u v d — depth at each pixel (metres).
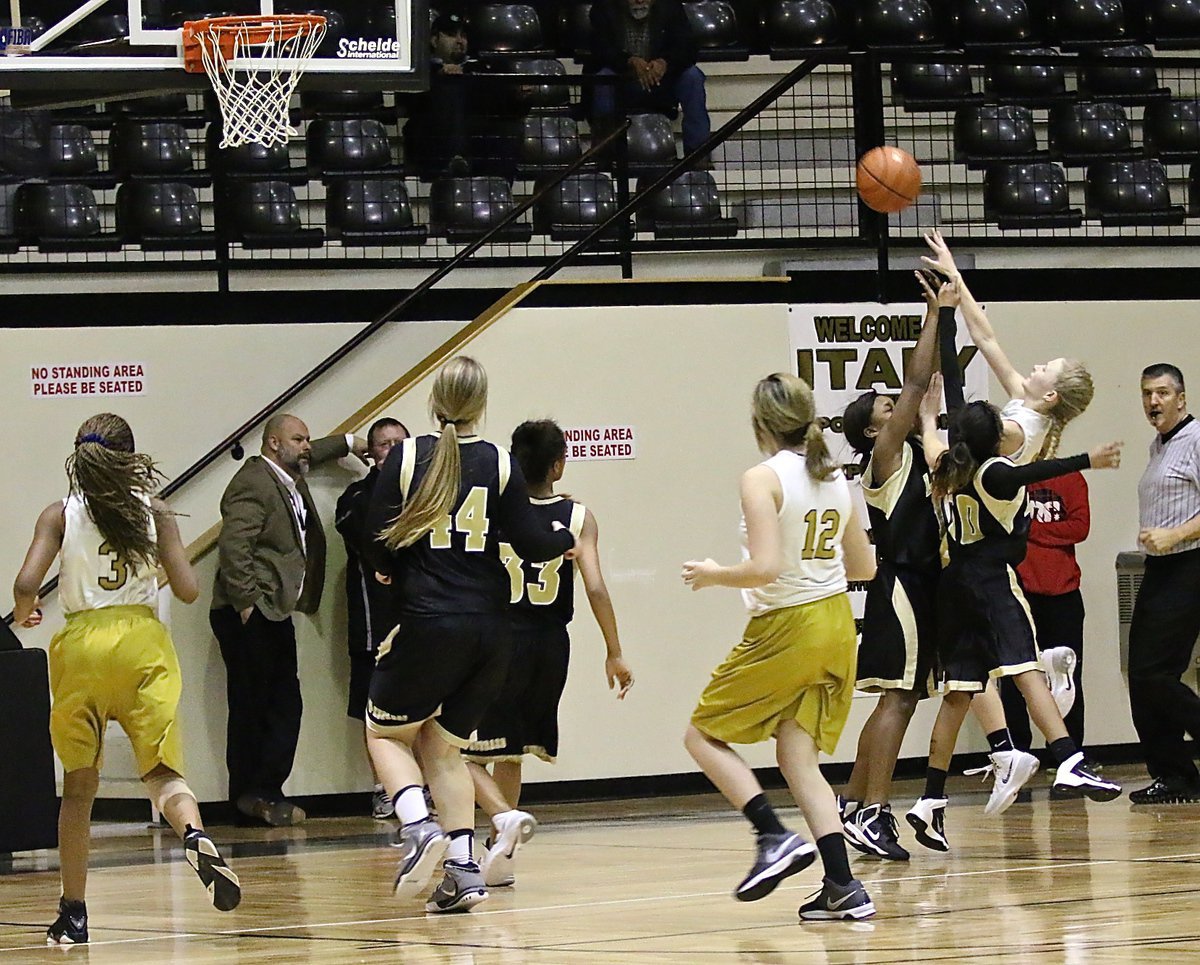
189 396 15.44
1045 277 16.48
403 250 17.47
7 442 15.16
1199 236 17.98
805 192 19.17
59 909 8.91
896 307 16.11
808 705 8.12
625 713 15.27
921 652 10.62
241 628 14.15
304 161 18.62
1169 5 19.81
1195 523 13.38
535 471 10.62
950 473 10.59
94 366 15.30
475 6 18.92
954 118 19.20
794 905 8.70
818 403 15.84
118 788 15.13
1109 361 16.50
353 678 14.38
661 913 8.52
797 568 8.03
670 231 16.94
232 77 12.25
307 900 9.62
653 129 17.86
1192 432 13.71
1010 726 15.66
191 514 15.20
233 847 12.70
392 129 18.12
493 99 18.12
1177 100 18.62
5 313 15.22
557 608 10.69
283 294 15.64
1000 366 11.21
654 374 15.48
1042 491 15.61
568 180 17.16
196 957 7.64
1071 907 8.10
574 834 12.67
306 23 12.39
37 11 12.12
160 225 16.42
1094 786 10.91
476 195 17.03
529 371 15.20
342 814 14.70
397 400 14.79
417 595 8.48
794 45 19.34
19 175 16.61
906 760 15.90
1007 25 19.34
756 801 8.02
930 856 10.52
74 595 8.37
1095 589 16.39
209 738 14.46
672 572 15.44
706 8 19.61
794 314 15.81
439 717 8.74
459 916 8.66
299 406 15.42
